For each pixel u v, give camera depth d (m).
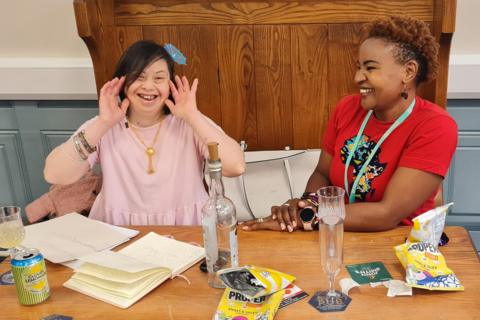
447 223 2.87
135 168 1.83
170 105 1.77
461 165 2.75
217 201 1.30
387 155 1.68
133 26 2.38
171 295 1.29
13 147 3.00
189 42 2.39
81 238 1.58
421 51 1.59
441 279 1.25
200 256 1.45
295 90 2.41
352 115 1.82
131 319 1.20
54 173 1.76
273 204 2.18
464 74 2.54
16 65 2.78
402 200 1.57
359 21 2.27
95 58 2.36
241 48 2.38
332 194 1.33
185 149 1.84
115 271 1.31
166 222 1.86
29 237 1.58
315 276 1.33
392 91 1.62
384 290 1.25
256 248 1.49
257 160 2.21
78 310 1.25
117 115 1.74
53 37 2.78
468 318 1.14
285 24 2.32
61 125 2.92
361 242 1.49
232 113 2.48
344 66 2.35
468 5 2.48
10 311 1.26
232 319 1.17
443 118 1.62
